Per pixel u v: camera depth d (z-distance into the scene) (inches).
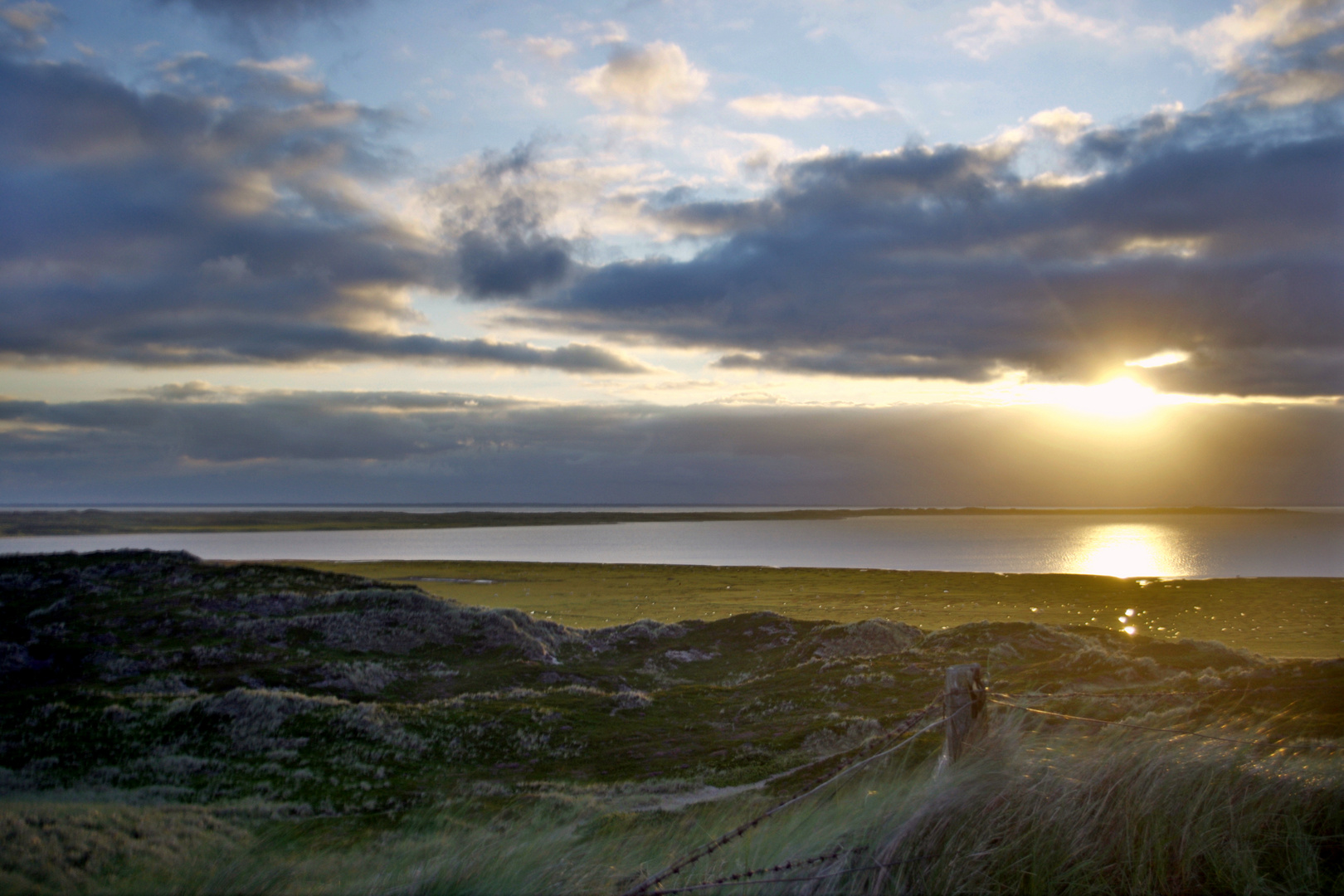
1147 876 219.1
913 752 597.3
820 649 1993.1
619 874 255.8
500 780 1048.8
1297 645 2417.6
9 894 395.9
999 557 7411.4
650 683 1888.5
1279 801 246.2
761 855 246.2
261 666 1729.8
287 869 315.3
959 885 213.5
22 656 1742.1
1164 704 832.3
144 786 1019.3
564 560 7101.4
